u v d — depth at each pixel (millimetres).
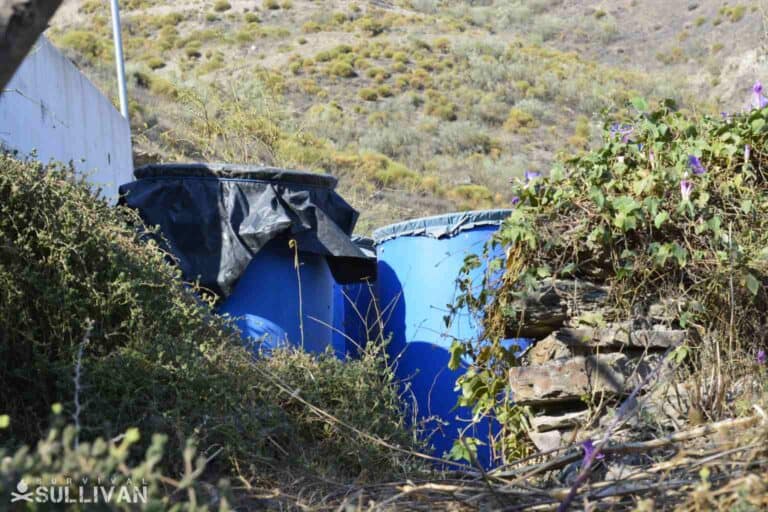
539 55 57594
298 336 5742
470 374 4676
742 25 59031
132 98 26406
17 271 4109
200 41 54406
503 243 4598
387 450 4496
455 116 42531
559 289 4457
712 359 4121
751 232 4254
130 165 13406
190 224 5590
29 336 3951
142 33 56375
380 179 26391
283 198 5727
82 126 9812
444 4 74000
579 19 71812
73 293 4211
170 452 3779
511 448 4457
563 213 4527
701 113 4801
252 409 4180
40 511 2037
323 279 5984
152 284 4500
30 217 4348
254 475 3871
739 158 4473
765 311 4191
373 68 48156
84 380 3879
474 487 3447
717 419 3920
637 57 64438
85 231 4449
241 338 5160
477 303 4734
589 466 2936
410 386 5984
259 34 56000
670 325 4309
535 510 3062
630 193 4465
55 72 8586
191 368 4145
